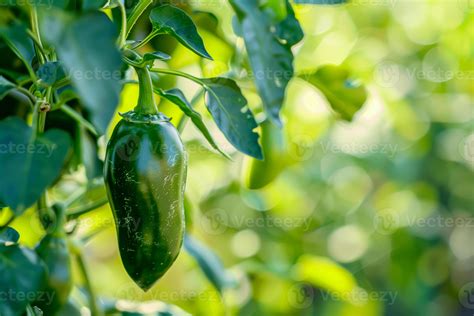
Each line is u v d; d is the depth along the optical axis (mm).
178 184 574
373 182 1469
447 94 1446
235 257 1142
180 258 986
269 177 740
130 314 700
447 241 1556
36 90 578
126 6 606
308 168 1293
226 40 724
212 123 828
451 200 1538
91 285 669
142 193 564
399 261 1471
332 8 1146
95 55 483
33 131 543
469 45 1394
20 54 579
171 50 694
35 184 532
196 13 700
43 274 579
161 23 576
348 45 1254
